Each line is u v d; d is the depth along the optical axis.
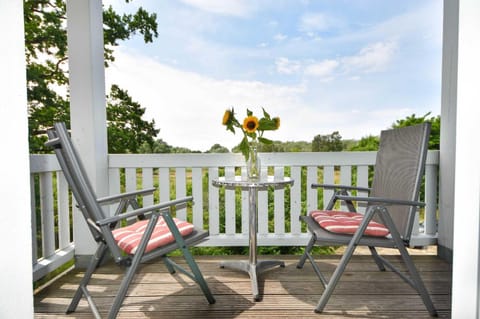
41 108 4.17
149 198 2.47
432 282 1.88
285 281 1.92
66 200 2.21
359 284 1.86
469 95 0.72
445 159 2.28
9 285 0.75
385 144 1.96
